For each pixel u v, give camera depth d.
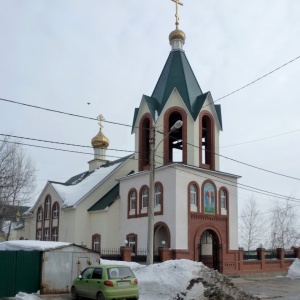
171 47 37.03
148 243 20.61
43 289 19.69
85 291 18.00
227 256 32.81
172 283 18.84
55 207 42.59
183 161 32.72
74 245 20.95
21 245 21.20
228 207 33.88
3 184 41.44
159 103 34.84
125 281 17.16
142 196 34.22
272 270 35.84
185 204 31.11
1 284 18.83
